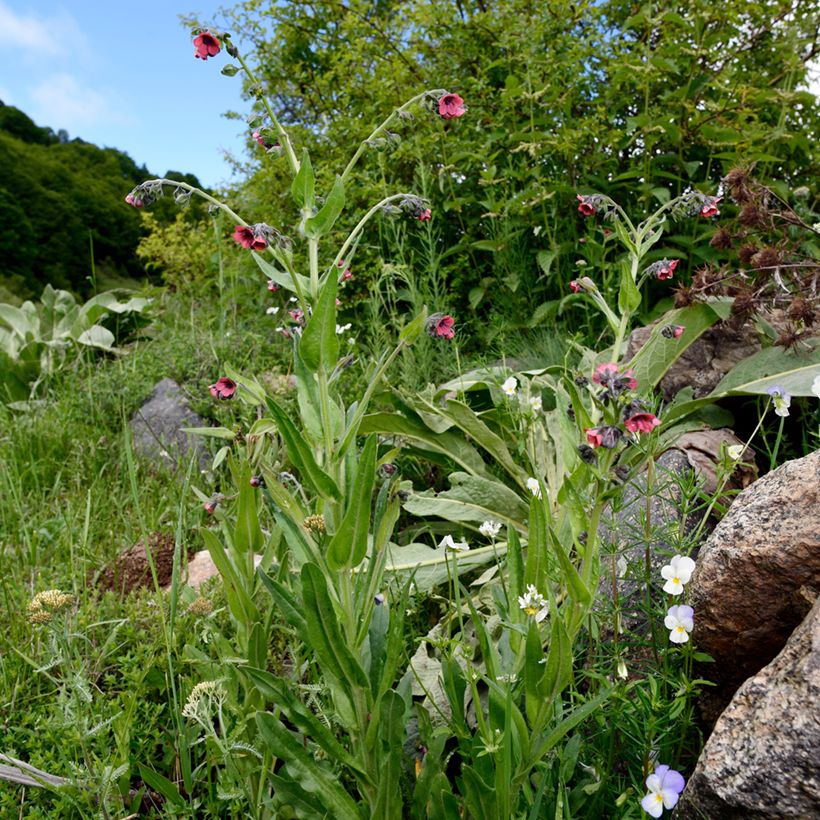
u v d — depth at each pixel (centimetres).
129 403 484
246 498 187
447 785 152
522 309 450
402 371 397
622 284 182
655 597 206
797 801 132
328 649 140
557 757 164
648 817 153
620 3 503
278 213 625
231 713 194
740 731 143
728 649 179
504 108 470
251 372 439
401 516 329
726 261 391
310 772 150
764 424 297
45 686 230
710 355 323
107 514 361
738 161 353
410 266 454
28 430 465
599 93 484
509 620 157
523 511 281
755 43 481
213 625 212
